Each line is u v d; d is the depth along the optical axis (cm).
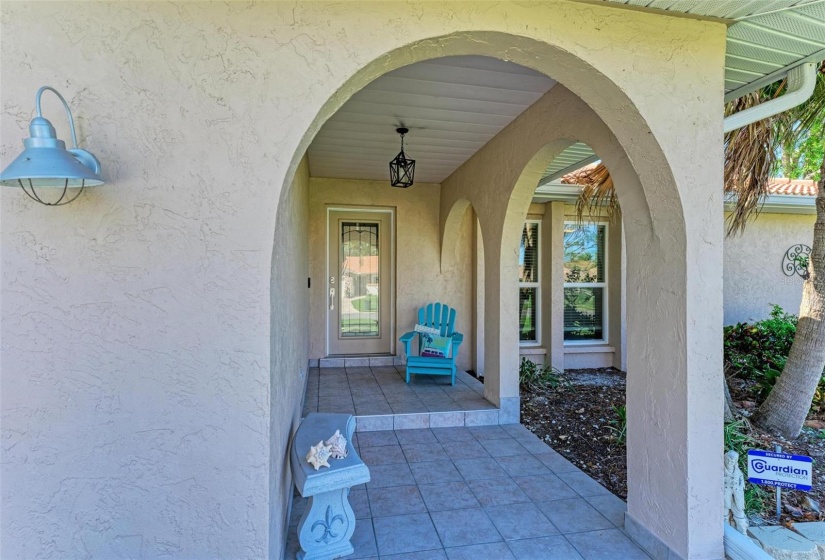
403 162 387
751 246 680
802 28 197
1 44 139
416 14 164
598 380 589
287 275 234
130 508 150
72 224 144
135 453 150
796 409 381
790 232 688
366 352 593
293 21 155
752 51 219
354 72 159
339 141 409
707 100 195
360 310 591
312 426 242
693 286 195
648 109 189
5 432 143
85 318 146
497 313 397
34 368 144
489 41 177
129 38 146
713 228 197
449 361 473
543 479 286
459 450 333
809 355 378
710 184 197
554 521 238
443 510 247
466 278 603
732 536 197
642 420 219
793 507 262
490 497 262
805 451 355
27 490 144
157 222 149
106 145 145
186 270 151
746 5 180
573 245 658
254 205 154
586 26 181
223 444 154
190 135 150
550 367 600
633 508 224
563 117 281
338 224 583
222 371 154
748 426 388
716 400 196
